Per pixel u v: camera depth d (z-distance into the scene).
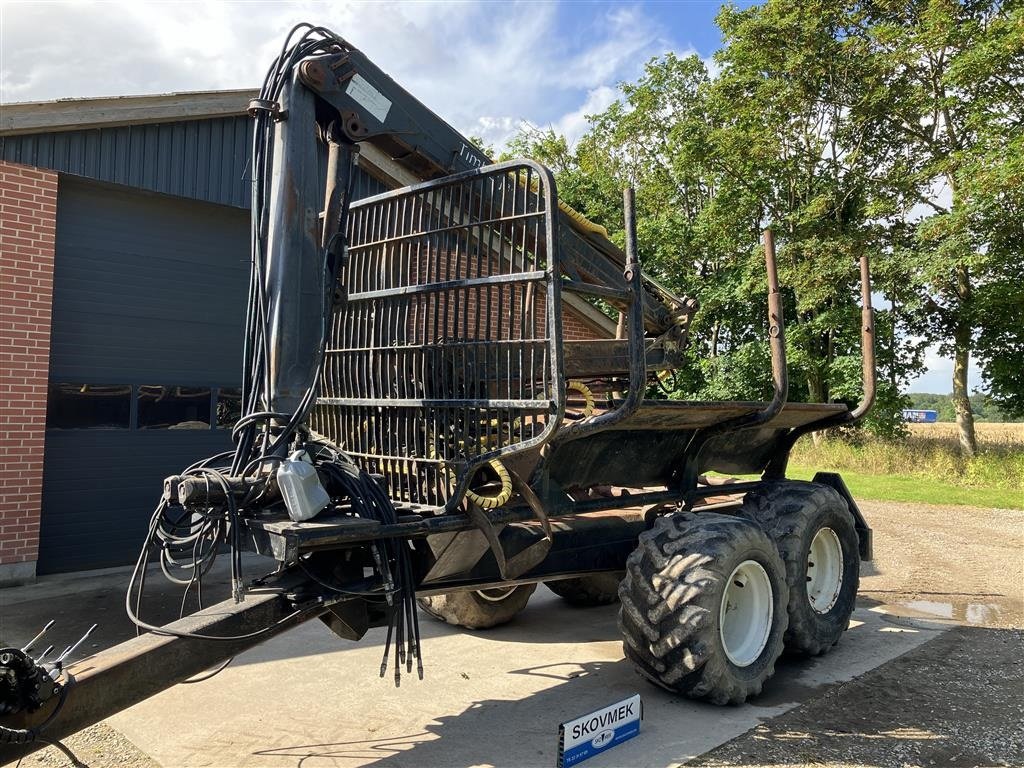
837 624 5.08
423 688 4.30
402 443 3.84
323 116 3.80
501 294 3.48
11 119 6.51
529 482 3.95
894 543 9.51
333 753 3.45
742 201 23.66
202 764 3.33
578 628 5.61
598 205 30.77
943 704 4.16
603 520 4.79
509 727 3.77
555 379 3.21
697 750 3.52
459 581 3.93
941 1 18.91
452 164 4.27
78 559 7.23
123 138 7.25
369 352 4.02
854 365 20.94
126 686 2.67
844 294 22.20
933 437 22.98
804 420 5.59
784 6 21.34
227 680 4.38
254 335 3.58
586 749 3.39
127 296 7.57
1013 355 19.95
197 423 8.06
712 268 27.14
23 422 6.66
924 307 21.05
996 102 18.56
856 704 4.15
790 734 3.73
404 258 3.89
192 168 7.70
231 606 3.14
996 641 5.38
